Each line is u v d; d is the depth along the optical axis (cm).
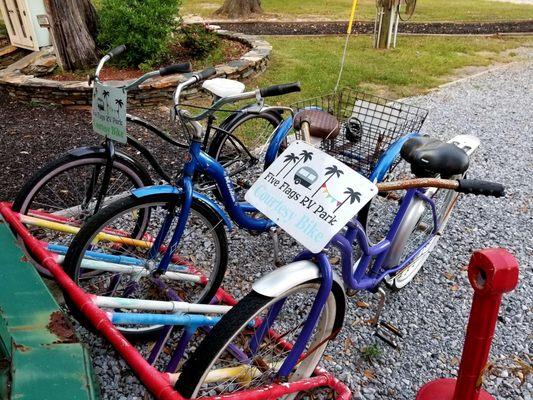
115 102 227
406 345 247
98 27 626
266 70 669
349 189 169
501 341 252
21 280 179
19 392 134
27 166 395
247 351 213
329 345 243
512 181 421
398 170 419
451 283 295
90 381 144
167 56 632
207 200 230
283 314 258
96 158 251
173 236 224
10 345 150
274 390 180
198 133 225
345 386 205
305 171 177
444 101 612
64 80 552
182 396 152
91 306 178
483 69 765
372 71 697
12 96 541
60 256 213
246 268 293
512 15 1278
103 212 209
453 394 195
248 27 1045
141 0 584
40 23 594
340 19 1168
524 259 319
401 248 248
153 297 257
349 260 205
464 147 305
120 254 270
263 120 459
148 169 400
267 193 180
